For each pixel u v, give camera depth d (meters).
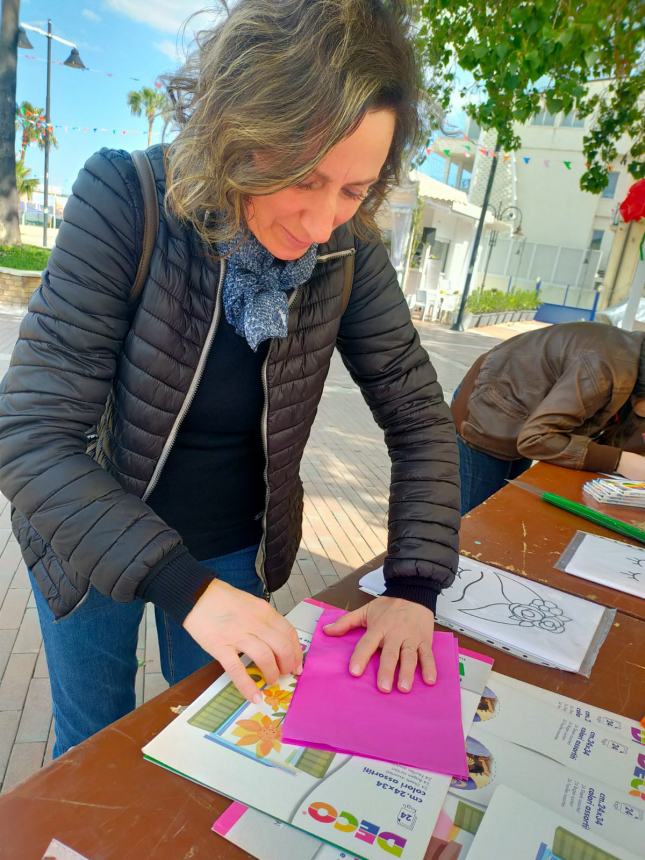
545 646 0.96
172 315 0.89
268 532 1.17
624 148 12.48
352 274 1.07
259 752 0.68
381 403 1.16
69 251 0.82
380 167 0.77
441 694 0.81
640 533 1.46
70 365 0.83
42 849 0.54
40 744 1.85
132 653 1.16
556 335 2.17
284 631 0.80
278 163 0.69
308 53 0.66
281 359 1.00
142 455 0.97
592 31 2.96
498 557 1.27
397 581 0.98
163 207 0.86
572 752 0.74
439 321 15.27
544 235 20.44
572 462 1.90
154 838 0.57
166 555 0.79
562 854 0.58
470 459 2.43
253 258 0.88
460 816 0.62
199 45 0.80
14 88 9.91
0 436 0.82
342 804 0.62
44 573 1.00
